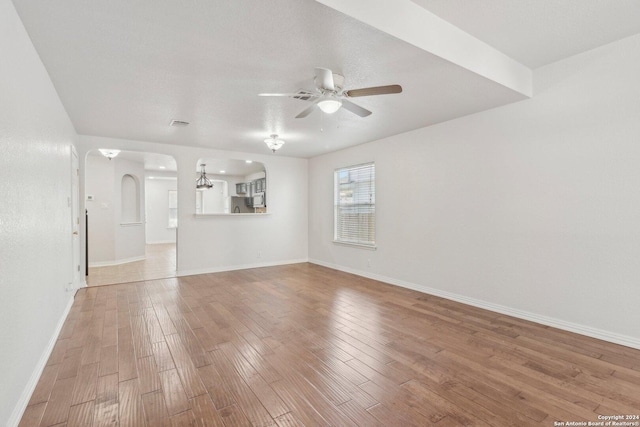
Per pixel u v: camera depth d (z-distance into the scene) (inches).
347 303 152.8
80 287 181.2
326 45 86.0
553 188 119.1
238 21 75.3
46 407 73.0
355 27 77.2
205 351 101.7
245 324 125.6
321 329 120.3
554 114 118.0
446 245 159.3
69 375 87.0
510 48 107.2
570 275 115.2
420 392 78.9
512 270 132.6
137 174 293.9
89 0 67.3
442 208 160.7
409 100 127.1
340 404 74.2
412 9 83.7
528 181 126.4
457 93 119.0
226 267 233.9
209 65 98.0
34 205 84.5
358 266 217.9
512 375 86.5
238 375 87.1
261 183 377.1
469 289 149.3
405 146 180.4
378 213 200.1
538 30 95.9
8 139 65.6
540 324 123.3
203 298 161.9
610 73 104.2
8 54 65.9
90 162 255.8
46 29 77.8
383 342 108.2
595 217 108.8
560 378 84.7
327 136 189.8
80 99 124.4
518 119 129.0
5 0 64.4
